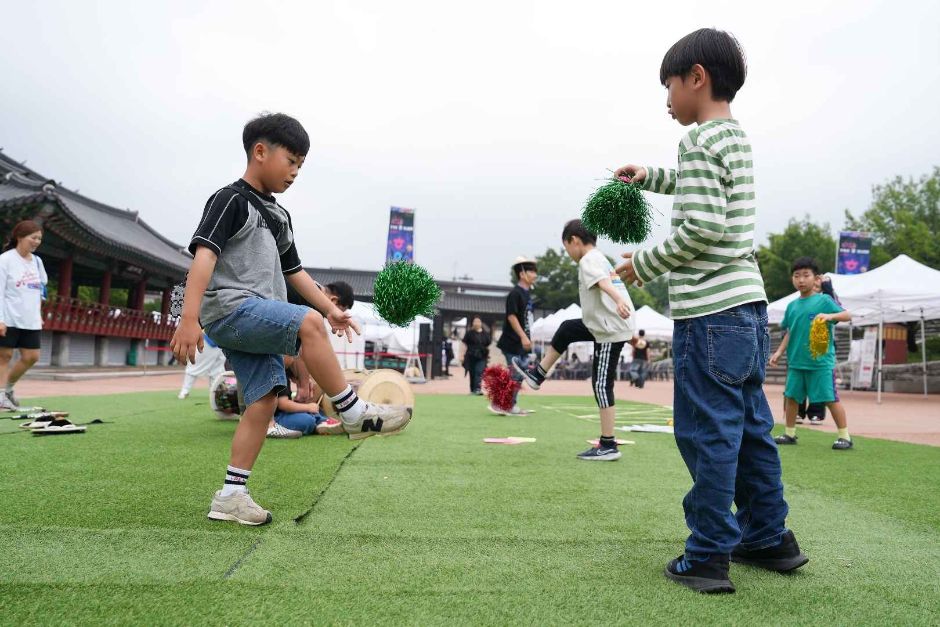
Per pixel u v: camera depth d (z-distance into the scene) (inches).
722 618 59.0
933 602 64.6
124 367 890.1
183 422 209.8
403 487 115.5
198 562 70.0
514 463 144.7
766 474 76.5
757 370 75.2
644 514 98.0
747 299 74.0
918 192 1364.4
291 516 91.9
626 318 152.6
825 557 80.4
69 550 72.7
